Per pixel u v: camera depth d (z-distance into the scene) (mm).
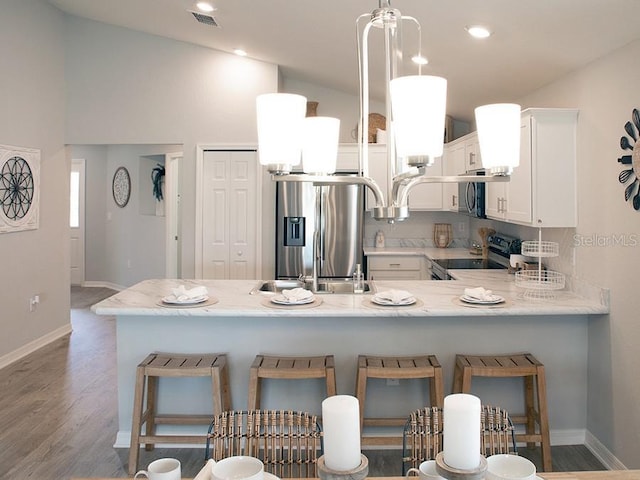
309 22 3791
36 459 3027
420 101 1111
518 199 3547
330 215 5438
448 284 3732
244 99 5469
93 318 6641
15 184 4777
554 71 3406
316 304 3029
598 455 3059
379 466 2963
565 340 3223
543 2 2512
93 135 5562
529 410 3158
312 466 1634
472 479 966
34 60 5031
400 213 1339
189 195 5543
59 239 5629
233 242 5559
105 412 3697
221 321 3205
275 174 1399
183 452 3150
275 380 3242
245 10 3896
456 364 3053
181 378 3260
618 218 2832
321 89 6141
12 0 4680
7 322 4750
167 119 5512
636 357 2686
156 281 3889
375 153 5645
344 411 976
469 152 4637
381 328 3205
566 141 3289
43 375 4465
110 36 5516
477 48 3379
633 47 2670
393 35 1428
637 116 2639
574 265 3361
